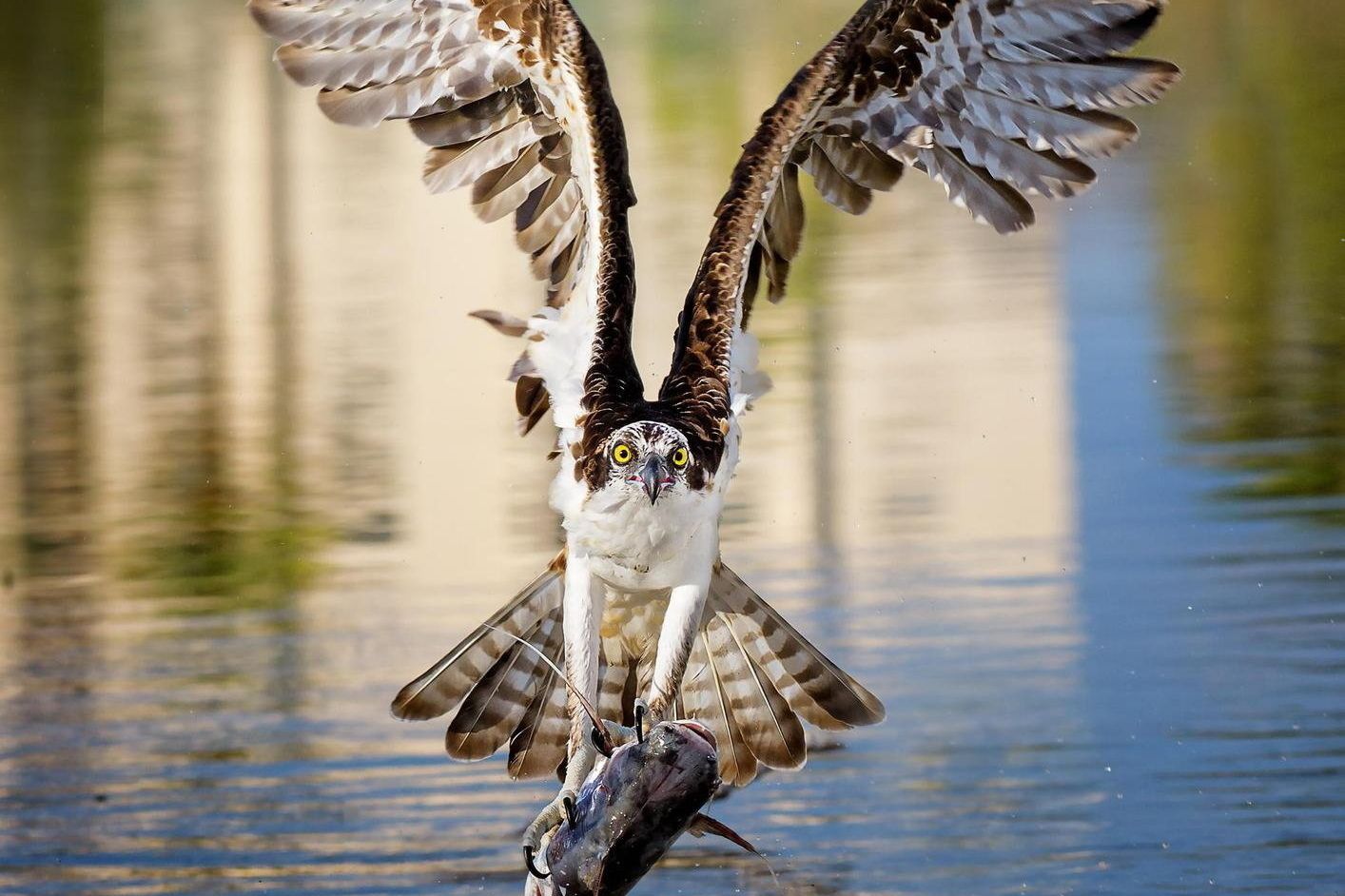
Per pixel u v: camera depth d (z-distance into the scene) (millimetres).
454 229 30125
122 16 51812
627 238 9453
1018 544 15047
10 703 12781
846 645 13195
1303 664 12477
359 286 26219
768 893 10141
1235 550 14594
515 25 9781
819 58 9859
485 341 23141
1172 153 31938
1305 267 24156
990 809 10836
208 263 28078
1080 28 9969
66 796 11352
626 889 8031
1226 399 18781
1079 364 20406
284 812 11117
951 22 9914
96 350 23344
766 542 15500
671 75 40000
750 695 9625
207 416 20156
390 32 9969
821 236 27922
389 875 10352
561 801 8359
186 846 10672
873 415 18953
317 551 15875
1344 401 18453
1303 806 10727
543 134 10141
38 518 16828
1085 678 12398
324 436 19359
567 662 8930
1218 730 11617
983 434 18078
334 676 13156
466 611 14383
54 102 41250
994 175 10367
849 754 11641
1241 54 39875
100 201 32656
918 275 25156
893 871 10195
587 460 8914
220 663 13453
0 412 20500
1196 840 10383
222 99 41375
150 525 16656
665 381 9242
